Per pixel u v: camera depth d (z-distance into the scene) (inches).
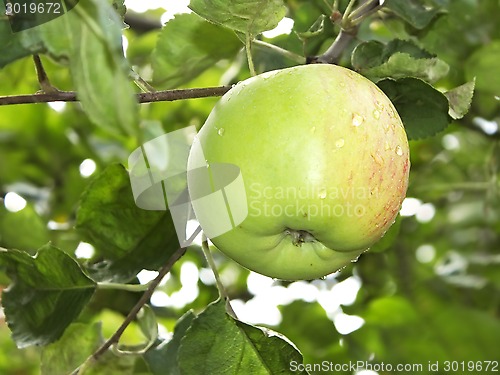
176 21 20.2
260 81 16.1
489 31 23.7
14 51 15.1
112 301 23.0
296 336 27.0
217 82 26.0
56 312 19.0
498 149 27.4
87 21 12.7
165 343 19.5
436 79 18.3
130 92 12.4
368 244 16.8
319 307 27.0
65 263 18.8
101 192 19.3
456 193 31.1
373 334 26.7
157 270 19.6
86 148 28.8
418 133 18.9
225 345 17.8
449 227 31.2
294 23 21.1
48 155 29.0
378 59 18.7
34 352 29.5
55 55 14.0
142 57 26.9
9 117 28.6
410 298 28.5
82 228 19.6
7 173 29.1
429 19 20.0
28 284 18.9
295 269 17.2
